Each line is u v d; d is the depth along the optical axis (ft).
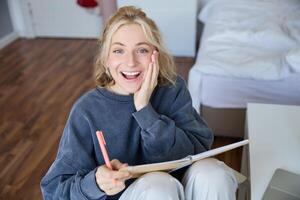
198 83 6.72
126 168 3.25
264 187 3.90
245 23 8.15
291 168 4.14
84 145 3.83
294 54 6.35
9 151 7.07
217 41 7.50
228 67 6.51
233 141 7.11
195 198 3.56
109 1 11.03
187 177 3.64
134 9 3.79
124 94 3.91
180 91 4.28
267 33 7.43
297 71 6.36
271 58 6.66
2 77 10.03
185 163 3.58
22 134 7.57
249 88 6.57
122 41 3.63
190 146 4.04
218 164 3.64
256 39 7.42
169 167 3.51
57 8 12.26
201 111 7.00
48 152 7.00
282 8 8.92
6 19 12.30
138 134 3.94
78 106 3.86
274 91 6.52
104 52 3.80
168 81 4.17
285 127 4.84
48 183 3.71
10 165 6.68
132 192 3.40
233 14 8.64
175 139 3.90
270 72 6.38
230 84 6.59
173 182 3.42
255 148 4.47
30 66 10.66
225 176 3.49
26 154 6.97
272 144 4.53
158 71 3.86
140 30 3.64
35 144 7.24
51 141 7.31
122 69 3.72
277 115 5.08
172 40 10.97
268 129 4.80
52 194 3.73
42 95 9.05
